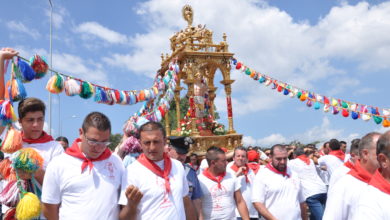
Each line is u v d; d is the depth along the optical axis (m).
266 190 5.51
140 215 3.50
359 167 3.38
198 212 4.92
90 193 3.35
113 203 3.45
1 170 3.64
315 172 8.80
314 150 10.57
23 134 3.92
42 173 3.76
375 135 3.38
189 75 13.27
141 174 3.56
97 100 6.73
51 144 3.99
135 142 4.57
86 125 3.38
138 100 8.20
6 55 3.95
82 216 3.29
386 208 2.57
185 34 13.89
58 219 3.42
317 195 8.57
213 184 5.26
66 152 3.49
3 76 3.91
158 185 3.54
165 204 3.51
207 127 14.20
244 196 6.41
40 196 3.74
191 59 13.36
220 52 13.77
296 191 5.58
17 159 3.48
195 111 13.54
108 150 3.66
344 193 3.33
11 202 3.56
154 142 3.59
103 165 3.50
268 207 5.51
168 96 11.11
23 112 3.83
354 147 4.61
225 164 5.36
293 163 8.76
